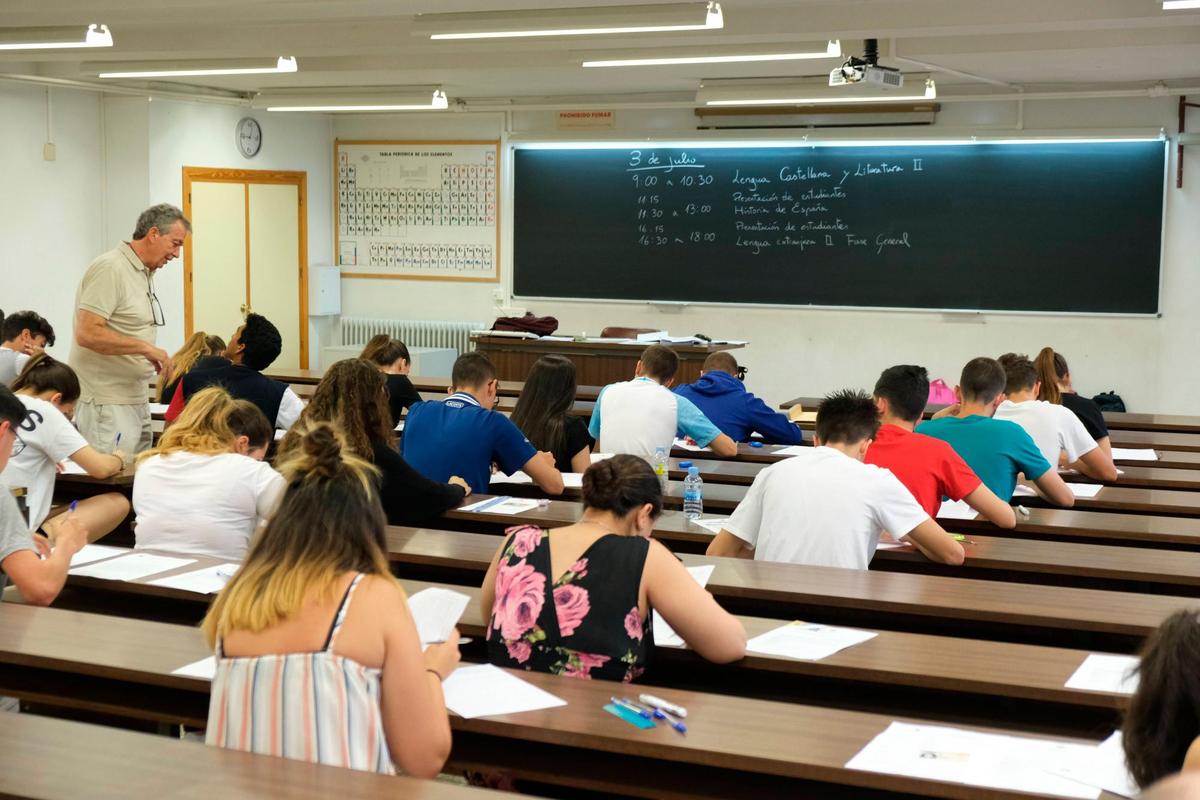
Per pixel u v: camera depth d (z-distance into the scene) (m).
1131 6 6.28
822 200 10.64
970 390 4.38
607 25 6.36
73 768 1.81
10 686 2.76
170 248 5.58
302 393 8.14
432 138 11.91
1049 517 4.27
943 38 7.97
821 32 6.80
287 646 1.92
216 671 1.97
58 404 4.27
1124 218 9.83
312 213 12.13
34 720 2.02
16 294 9.82
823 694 2.87
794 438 6.04
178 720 2.64
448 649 2.25
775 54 7.20
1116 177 9.81
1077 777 2.00
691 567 3.32
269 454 5.36
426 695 1.97
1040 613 2.91
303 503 2.00
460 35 6.75
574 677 2.52
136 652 2.56
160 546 3.52
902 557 3.82
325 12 6.84
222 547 3.49
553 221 11.57
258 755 1.87
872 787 2.10
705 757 2.12
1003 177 10.10
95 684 2.77
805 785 2.33
